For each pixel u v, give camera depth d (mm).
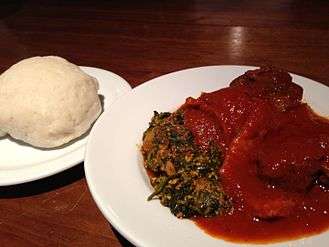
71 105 304
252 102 272
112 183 249
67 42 498
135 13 557
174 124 288
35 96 299
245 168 255
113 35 505
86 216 263
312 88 329
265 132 261
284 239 220
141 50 465
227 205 242
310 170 240
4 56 479
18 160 295
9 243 247
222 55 442
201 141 277
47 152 301
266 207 232
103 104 344
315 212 236
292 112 292
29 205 273
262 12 530
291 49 442
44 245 244
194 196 243
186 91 341
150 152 278
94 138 285
